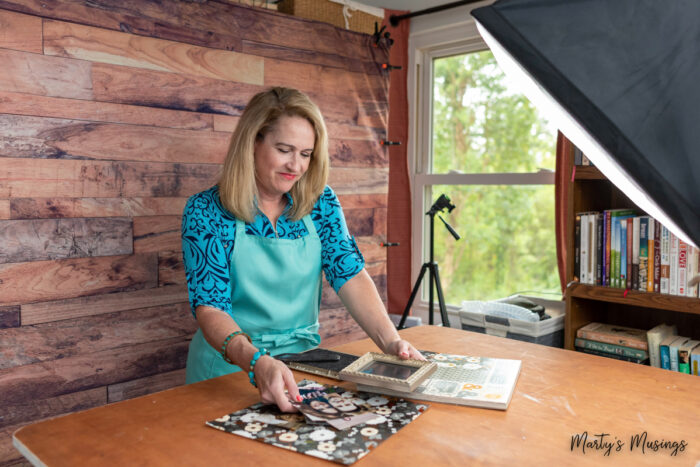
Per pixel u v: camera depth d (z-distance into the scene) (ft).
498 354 5.16
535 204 11.06
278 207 5.82
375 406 3.90
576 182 8.91
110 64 7.34
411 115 12.62
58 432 3.51
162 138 7.87
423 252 12.71
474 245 11.97
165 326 8.04
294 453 3.21
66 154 7.04
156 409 3.88
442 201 9.99
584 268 8.82
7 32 6.52
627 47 1.77
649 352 8.20
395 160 12.42
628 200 9.50
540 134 10.99
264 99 5.36
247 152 5.28
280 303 5.72
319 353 5.00
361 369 4.32
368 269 10.74
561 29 1.84
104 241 7.41
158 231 7.90
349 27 10.66
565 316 9.04
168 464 3.09
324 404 3.88
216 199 5.51
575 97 1.76
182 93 8.04
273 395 3.82
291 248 5.67
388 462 3.09
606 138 1.73
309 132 5.37
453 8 11.59
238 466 3.06
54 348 7.06
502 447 3.29
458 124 12.19
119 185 7.50
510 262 11.48
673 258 7.88
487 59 11.64
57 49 6.89
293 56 9.37
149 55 7.68
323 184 5.79
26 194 6.76
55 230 7.00
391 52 12.19
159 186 7.88
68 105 7.02
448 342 5.55
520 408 3.89
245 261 5.49
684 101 1.70
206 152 8.34
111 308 7.51
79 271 7.22
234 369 5.59
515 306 9.46
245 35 8.71
